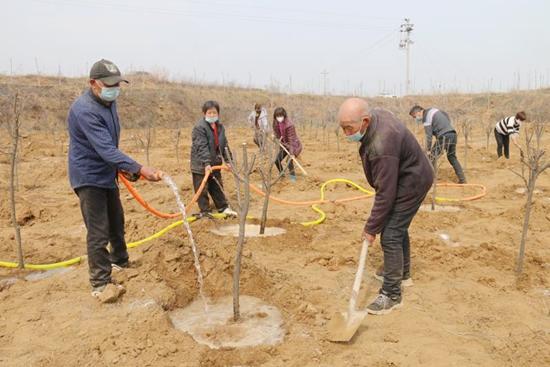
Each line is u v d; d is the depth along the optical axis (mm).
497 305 4840
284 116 11078
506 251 6305
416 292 5160
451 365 3820
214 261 5691
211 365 3930
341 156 15844
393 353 3986
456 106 40781
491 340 4207
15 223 5863
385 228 4699
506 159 14547
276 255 6348
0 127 20547
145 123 29219
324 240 6965
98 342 4062
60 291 5031
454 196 10180
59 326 4312
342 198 10039
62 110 26188
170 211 8727
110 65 4641
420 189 4594
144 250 5996
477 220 7902
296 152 11242
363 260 4488
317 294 5105
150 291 5004
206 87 38969
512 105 37906
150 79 37719
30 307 4676
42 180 11664
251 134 24016
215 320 4777
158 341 4129
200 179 7922
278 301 5109
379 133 4359
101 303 4703
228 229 7605
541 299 5043
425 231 7426
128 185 5688
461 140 21938
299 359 3955
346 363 3881
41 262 6203
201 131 7793
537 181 11602
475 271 5770
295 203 9031
